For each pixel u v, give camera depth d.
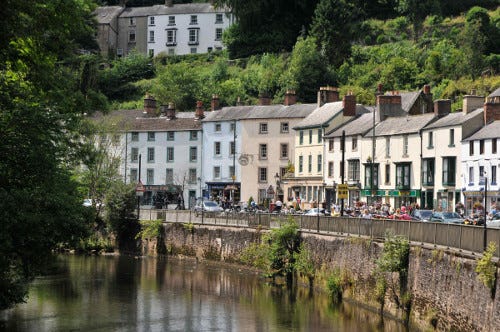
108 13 188.25
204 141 123.56
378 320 48.00
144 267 77.94
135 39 186.38
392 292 48.09
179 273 73.19
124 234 93.44
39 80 36.06
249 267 73.69
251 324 50.06
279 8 176.62
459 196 84.56
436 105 91.12
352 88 138.62
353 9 168.75
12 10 32.00
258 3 173.88
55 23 33.41
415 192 89.56
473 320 36.81
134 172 128.00
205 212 83.44
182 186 120.44
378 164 94.75
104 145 103.56
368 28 165.88
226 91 154.88
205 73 167.12
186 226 85.00
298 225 66.19
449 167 85.94
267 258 68.00
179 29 182.75
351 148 98.56
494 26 145.38
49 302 57.88
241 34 175.38
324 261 60.06
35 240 38.59
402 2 165.25
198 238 82.94
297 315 52.25
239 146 119.56
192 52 181.88
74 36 37.62
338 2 158.25
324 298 57.25
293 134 115.06
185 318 52.22
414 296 45.00
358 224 55.03
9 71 36.28
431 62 139.62
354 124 101.56
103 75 166.50
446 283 40.66
